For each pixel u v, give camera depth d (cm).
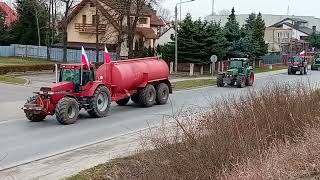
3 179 1134
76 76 2041
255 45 6288
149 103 2461
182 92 3259
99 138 1633
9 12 8819
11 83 3462
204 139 965
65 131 1758
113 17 5219
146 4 4844
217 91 3341
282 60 7812
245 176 860
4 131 1741
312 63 6438
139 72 2416
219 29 5453
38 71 4775
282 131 1116
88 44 6494
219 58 5441
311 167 911
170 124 1537
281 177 863
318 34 10731
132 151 1357
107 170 1162
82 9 6456
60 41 7125
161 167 932
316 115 1227
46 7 7194
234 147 955
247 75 3747
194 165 913
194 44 5172
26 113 1953
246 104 1172
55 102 1939
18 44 7219
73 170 1209
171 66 5200
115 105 2523
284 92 1272
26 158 1345
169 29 7806
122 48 5691
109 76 2252
